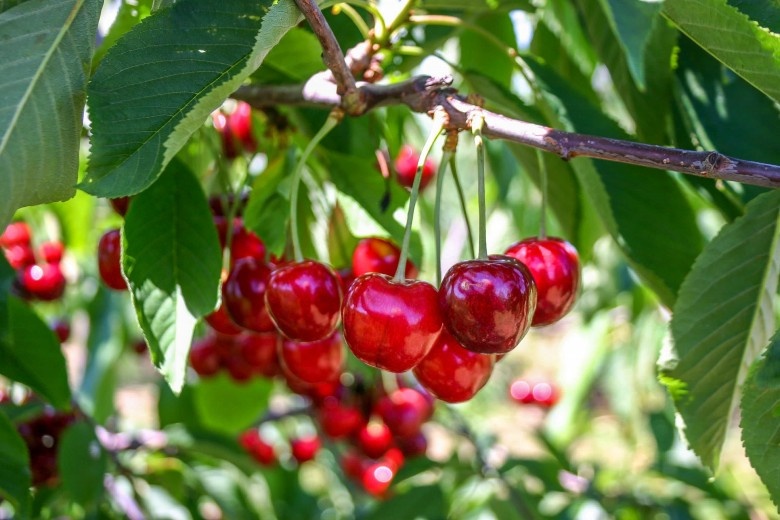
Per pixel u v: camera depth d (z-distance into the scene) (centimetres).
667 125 45
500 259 37
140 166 34
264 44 35
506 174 66
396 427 66
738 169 34
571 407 95
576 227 49
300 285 39
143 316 39
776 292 40
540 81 45
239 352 61
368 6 43
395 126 54
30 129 34
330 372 45
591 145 35
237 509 76
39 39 34
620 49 47
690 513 76
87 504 52
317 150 46
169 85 35
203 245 41
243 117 52
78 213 68
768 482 37
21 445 42
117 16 44
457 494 72
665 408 85
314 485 119
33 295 60
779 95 35
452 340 39
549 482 72
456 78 58
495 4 50
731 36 35
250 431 83
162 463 65
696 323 39
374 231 43
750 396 36
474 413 125
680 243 42
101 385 76
